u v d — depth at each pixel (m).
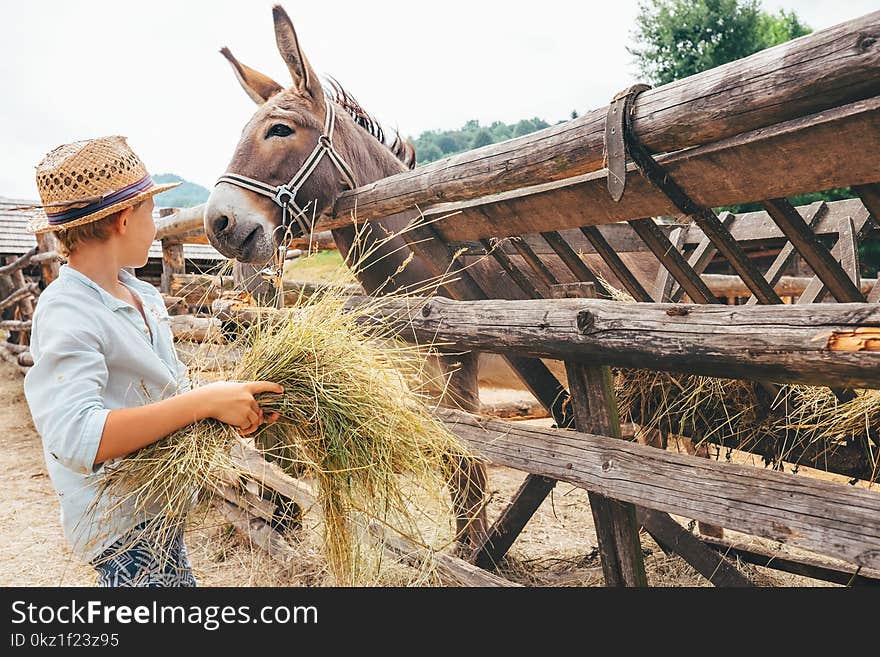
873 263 9.96
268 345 1.86
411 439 1.91
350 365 1.86
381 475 1.82
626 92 1.89
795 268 5.03
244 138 3.19
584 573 3.32
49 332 1.43
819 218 3.44
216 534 3.55
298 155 3.17
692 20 18.27
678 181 1.89
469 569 2.40
